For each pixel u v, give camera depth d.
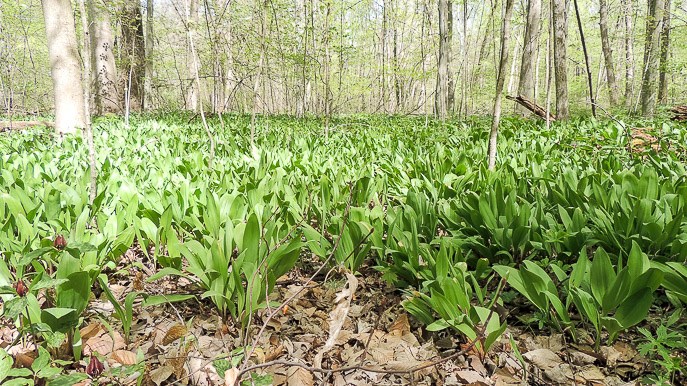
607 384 1.88
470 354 2.11
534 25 13.10
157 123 10.30
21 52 14.92
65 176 4.39
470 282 2.59
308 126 11.59
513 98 11.62
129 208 3.10
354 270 2.85
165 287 2.90
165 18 14.12
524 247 2.79
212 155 5.42
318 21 10.79
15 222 2.95
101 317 2.10
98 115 13.85
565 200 3.33
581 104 21.48
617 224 2.73
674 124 8.41
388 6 16.75
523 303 2.58
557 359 1.98
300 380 1.96
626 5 17.97
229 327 2.39
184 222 3.31
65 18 8.79
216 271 2.27
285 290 2.83
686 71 20.45
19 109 16.92
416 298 2.22
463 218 3.22
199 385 1.93
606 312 1.99
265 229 2.81
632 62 18.66
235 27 9.10
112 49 14.37
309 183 4.51
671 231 2.57
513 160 5.36
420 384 1.96
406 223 2.93
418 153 6.59
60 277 1.87
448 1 16.75
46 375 1.55
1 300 2.48
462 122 11.68
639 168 4.07
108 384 1.90
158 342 2.25
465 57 15.46
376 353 2.13
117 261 3.14
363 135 8.95
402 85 19.89
